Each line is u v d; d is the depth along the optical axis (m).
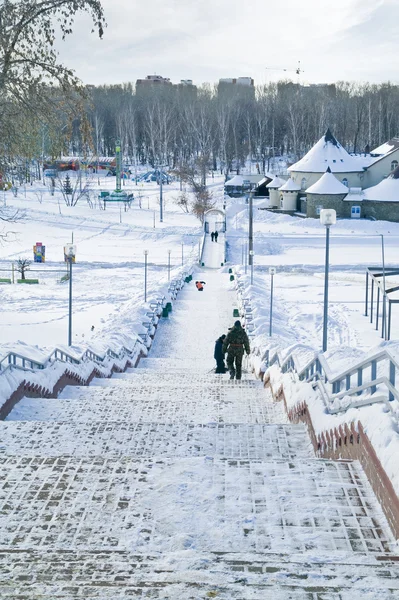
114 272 57.00
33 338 29.30
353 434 7.47
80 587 4.23
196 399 14.12
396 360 7.00
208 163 131.38
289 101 138.88
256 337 26.33
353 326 33.81
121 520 5.77
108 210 98.81
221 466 6.92
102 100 153.38
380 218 87.06
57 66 16.48
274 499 6.16
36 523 5.73
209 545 5.35
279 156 151.88
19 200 102.06
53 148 18.08
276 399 14.38
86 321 34.06
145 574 4.45
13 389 12.21
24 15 15.65
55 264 61.22
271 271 26.86
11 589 4.23
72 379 16.31
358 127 136.88
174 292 43.53
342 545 5.32
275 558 4.80
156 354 27.67
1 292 45.50
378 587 4.22
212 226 86.50
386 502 5.77
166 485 6.45
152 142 131.88
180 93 173.00
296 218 90.19
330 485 6.45
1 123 16.88
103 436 9.62
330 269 58.06
